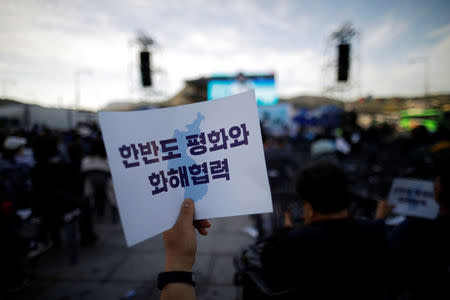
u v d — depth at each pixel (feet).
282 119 64.03
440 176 3.64
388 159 15.16
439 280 3.49
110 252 10.62
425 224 3.71
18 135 18.40
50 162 9.41
